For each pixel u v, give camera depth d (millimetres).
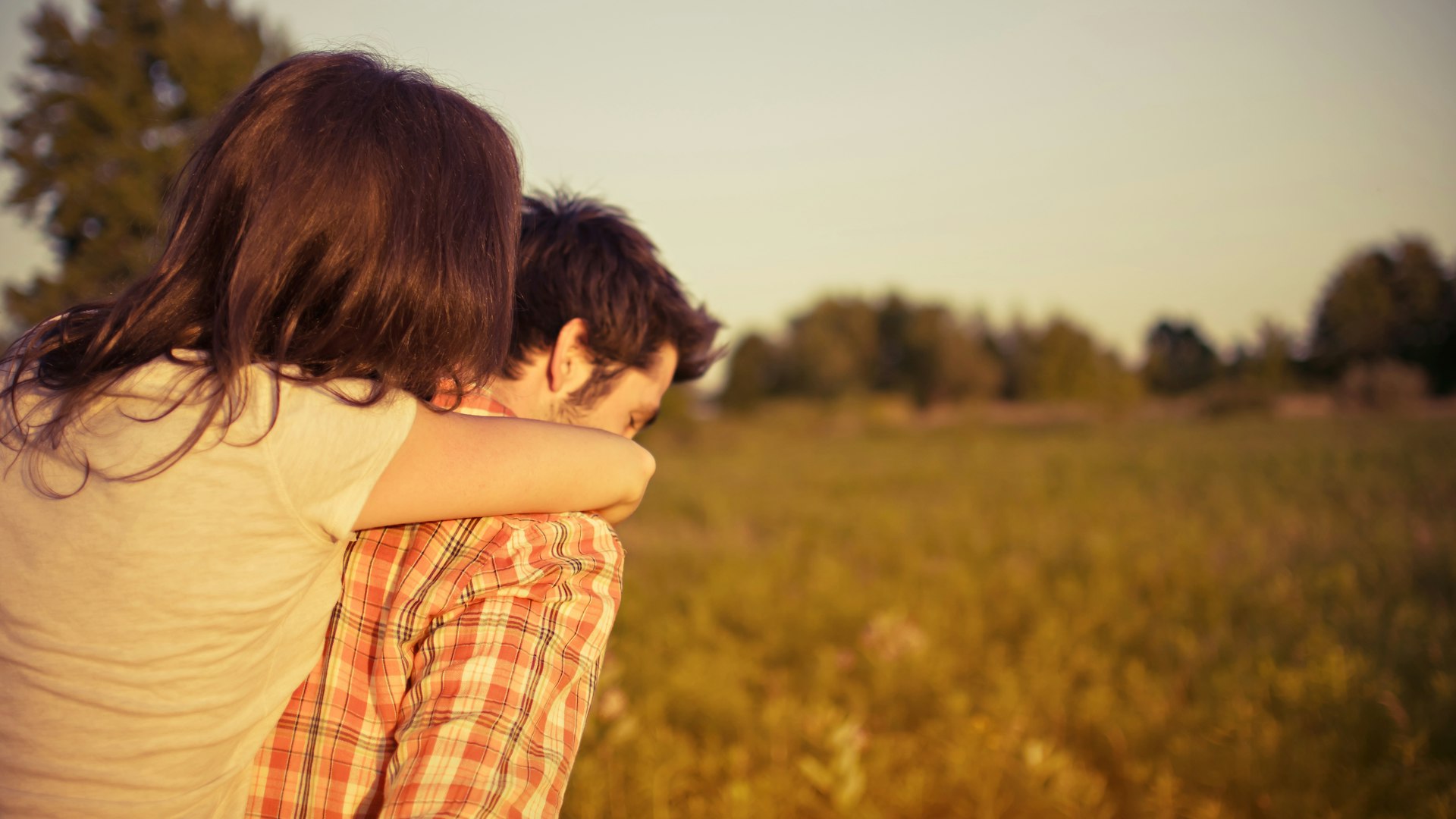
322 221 682
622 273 1193
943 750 3057
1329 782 2725
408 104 760
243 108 729
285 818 754
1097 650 4047
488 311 782
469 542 785
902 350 45562
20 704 604
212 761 669
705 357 1336
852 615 4523
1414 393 28984
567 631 804
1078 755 3160
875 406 37500
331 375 688
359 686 769
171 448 613
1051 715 3268
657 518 10312
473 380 818
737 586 5199
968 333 45688
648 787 2592
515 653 760
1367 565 5496
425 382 755
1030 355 43062
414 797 681
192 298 695
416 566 779
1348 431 19469
